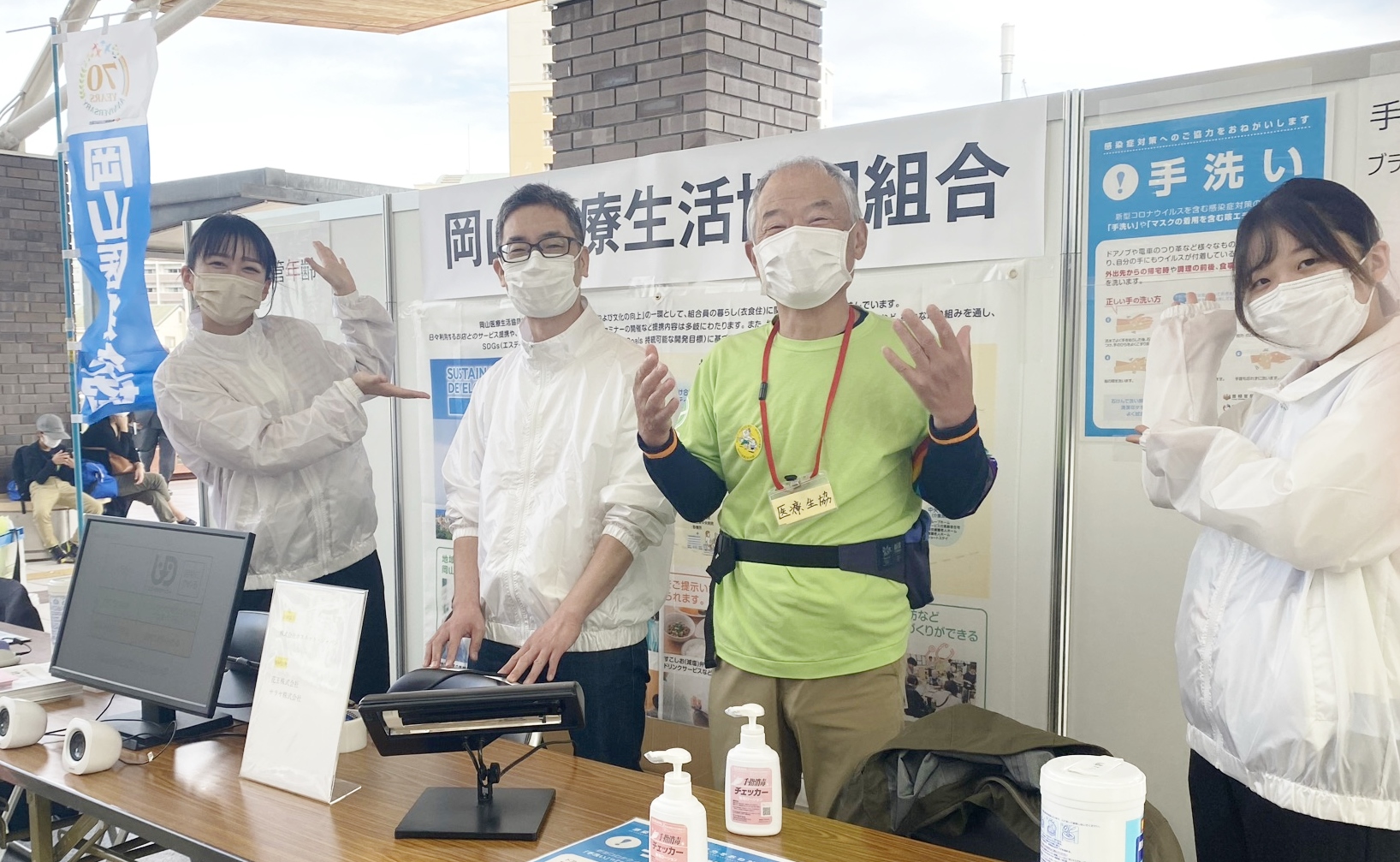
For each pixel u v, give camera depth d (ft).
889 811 5.63
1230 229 7.14
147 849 7.71
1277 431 6.78
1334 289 6.61
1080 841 3.83
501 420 9.59
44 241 26.45
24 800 8.34
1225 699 6.79
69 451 23.71
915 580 7.57
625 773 5.97
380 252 11.95
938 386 6.70
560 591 8.88
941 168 8.29
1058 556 7.97
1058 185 7.83
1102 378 7.72
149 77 11.54
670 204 9.68
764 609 7.50
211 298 11.80
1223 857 6.91
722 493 7.97
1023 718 8.27
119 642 6.71
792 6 12.89
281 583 6.07
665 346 9.82
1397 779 6.15
